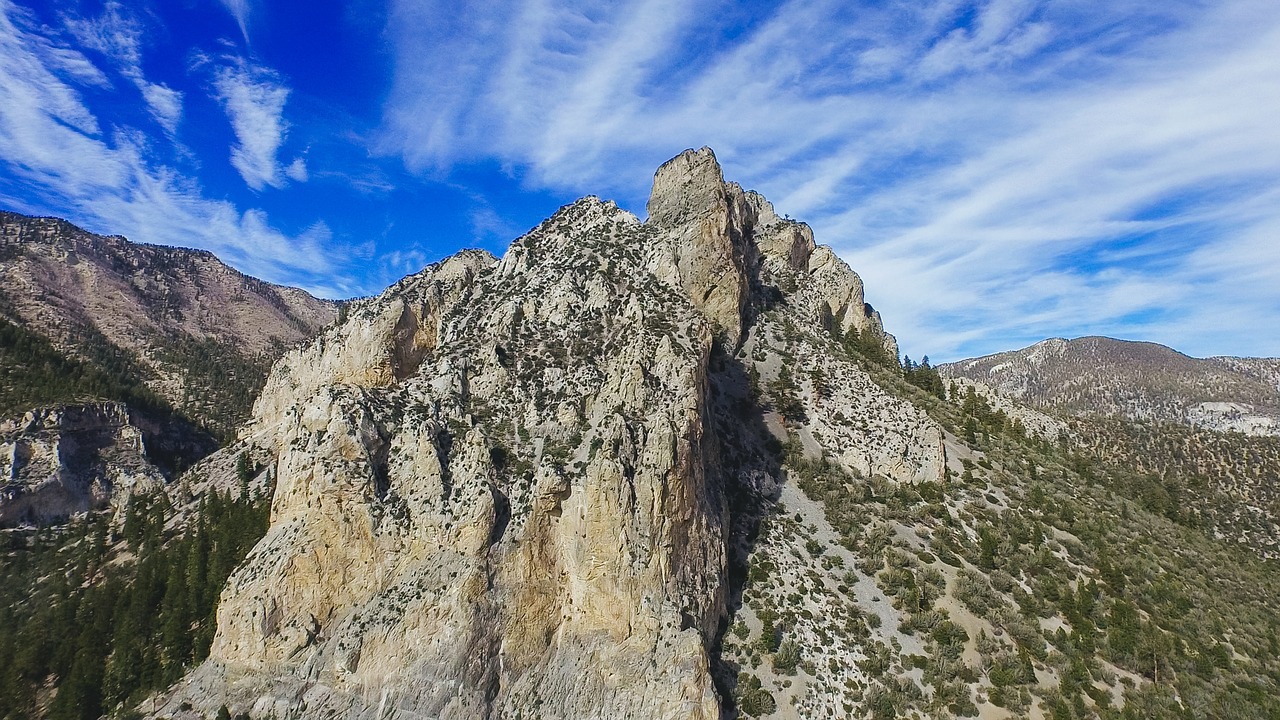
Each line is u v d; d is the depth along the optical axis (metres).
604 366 77.75
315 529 63.16
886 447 93.06
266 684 59.56
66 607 92.06
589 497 60.03
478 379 78.31
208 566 90.00
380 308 100.12
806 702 59.19
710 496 70.56
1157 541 94.62
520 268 99.94
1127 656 66.50
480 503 61.16
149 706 63.97
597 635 58.25
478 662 55.78
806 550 76.62
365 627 59.06
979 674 62.84
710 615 62.53
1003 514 87.69
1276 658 71.38
